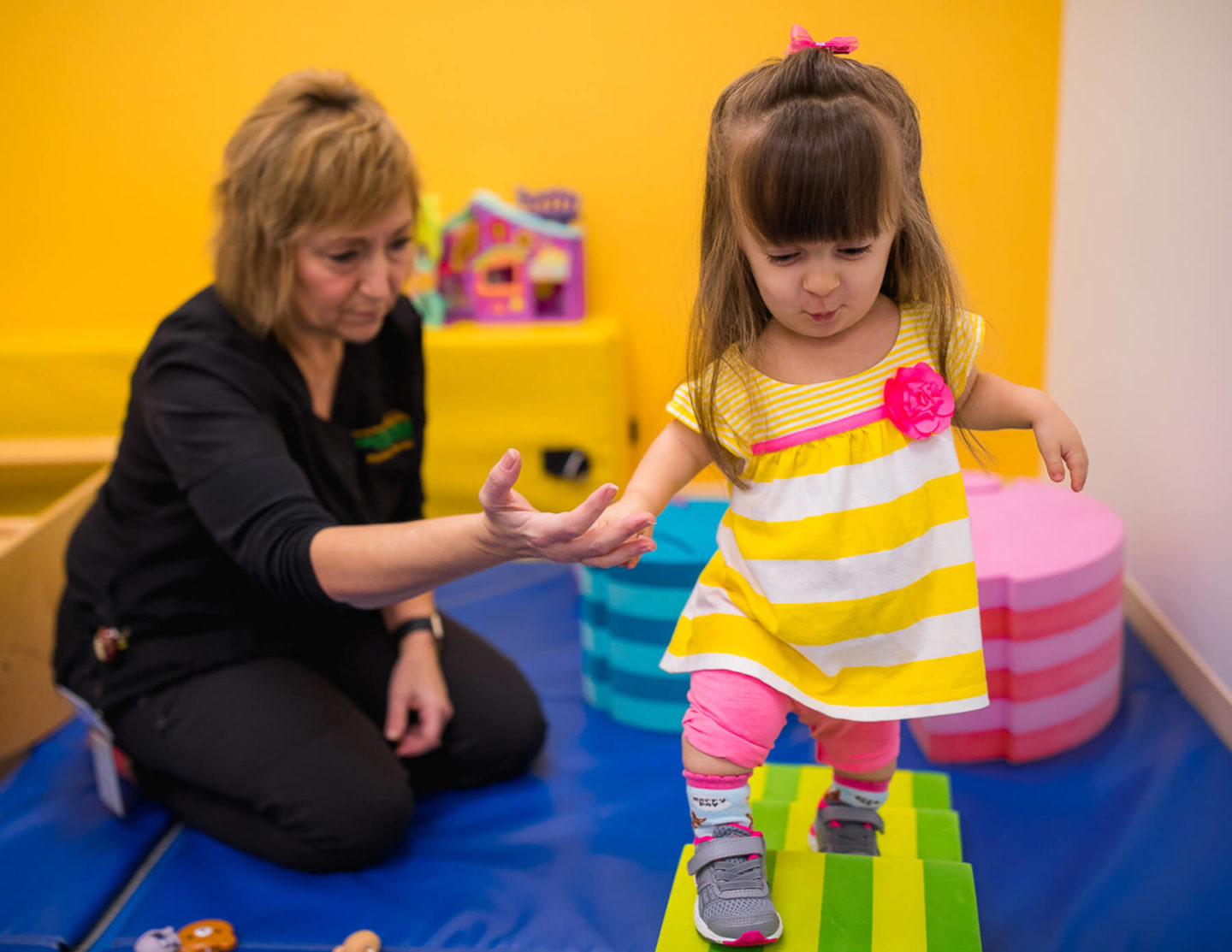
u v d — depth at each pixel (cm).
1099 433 192
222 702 129
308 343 131
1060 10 205
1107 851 124
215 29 222
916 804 128
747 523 93
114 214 233
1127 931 111
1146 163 166
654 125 220
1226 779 135
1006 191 214
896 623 90
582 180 225
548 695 167
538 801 140
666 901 119
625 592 150
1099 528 150
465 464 216
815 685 92
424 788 145
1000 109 211
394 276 127
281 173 115
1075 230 201
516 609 194
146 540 130
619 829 132
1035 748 143
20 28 224
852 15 210
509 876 125
